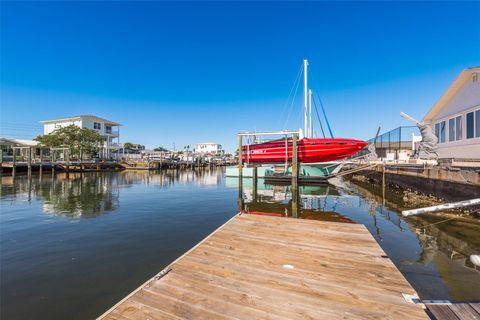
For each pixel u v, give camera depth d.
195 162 61.81
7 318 3.38
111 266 5.02
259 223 6.46
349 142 18.97
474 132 11.66
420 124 15.88
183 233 7.31
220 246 4.83
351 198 13.56
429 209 3.45
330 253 4.48
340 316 2.75
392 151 24.50
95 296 3.93
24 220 8.77
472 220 8.02
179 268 3.88
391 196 13.94
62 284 4.29
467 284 4.21
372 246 4.82
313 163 19.56
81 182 22.42
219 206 11.66
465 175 8.91
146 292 3.20
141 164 47.03
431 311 2.78
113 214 9.87
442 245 6.11
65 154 35.34
